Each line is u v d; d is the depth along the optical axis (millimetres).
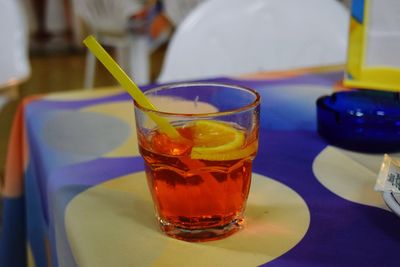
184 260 312
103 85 2225
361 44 580
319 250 321
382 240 331
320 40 883
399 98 522
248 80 677
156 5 1716
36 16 2939
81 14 1809
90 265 309
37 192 505
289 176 420
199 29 859
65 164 445
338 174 424
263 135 505
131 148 478
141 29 1749
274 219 356
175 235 338
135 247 326
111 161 451
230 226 344
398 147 461
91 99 615
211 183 332
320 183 408
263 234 338
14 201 598
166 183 336
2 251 597
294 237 334
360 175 421
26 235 598
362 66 587
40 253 513
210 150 328
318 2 885
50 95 633
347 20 873
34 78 2379
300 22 883
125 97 620
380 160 452
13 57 1172
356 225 348
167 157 330
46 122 538
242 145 338
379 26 565
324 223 351
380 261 310
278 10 882
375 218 357
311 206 373
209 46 865
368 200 382
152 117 339
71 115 559
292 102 593
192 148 331
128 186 407
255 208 371
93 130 519
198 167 328
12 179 600
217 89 390
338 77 682
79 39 2750
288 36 888
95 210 371
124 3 1684
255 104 347
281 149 473
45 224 469
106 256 317
